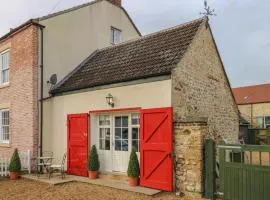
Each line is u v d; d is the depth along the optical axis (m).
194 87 10.88
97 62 13.79
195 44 11.10
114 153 11.34
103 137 11.85
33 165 12.70
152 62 10.58
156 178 9.37
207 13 12.12
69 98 12.78
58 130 13.17
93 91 11.79
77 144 12.09
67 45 14.42
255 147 7.60
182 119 9.82
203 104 11.51
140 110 10.06
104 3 16.70
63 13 14.36
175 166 9.04
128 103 10.52
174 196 8.62
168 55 10.50
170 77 9.44
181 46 10.66
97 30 16.12
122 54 12.87
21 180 11.31
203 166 8.52
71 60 14.52
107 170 11.54
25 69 13.55
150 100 9.89
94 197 8.57
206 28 12.02
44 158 12.01
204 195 8.45
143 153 9.79
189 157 8.70
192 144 8.66
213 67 12.60
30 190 9.55
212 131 12.13
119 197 8.55
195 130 8.62
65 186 10.09
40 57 13.30
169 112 9.16
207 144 8.48
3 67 15.62
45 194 8.98
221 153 8.22
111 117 11.50
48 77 13.52
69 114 12.56
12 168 11.59
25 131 13.34
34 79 13.05
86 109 12.02
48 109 13.41
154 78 9.83
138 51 12.14
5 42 15.38
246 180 7.69
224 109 13.45
